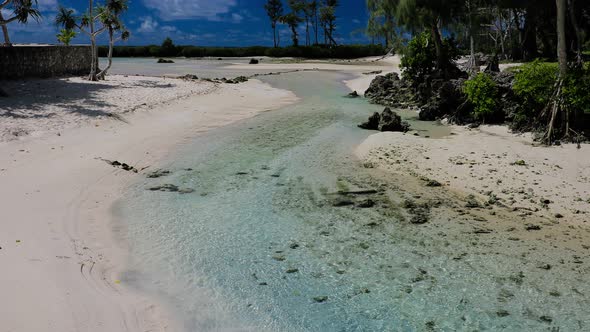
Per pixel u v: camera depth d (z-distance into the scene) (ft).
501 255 35.27
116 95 97.30
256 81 150.82
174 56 353.51
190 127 78.18
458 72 106.93
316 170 55.98
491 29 212.23
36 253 32.91
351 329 27.02
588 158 57.26
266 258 35.12
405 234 39.06
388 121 76.02
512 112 76.59
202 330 26.43
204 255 35.40
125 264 33.40
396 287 31.22
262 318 27.91
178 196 47.62
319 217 42.63
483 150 62.23
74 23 117.08
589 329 26.73
